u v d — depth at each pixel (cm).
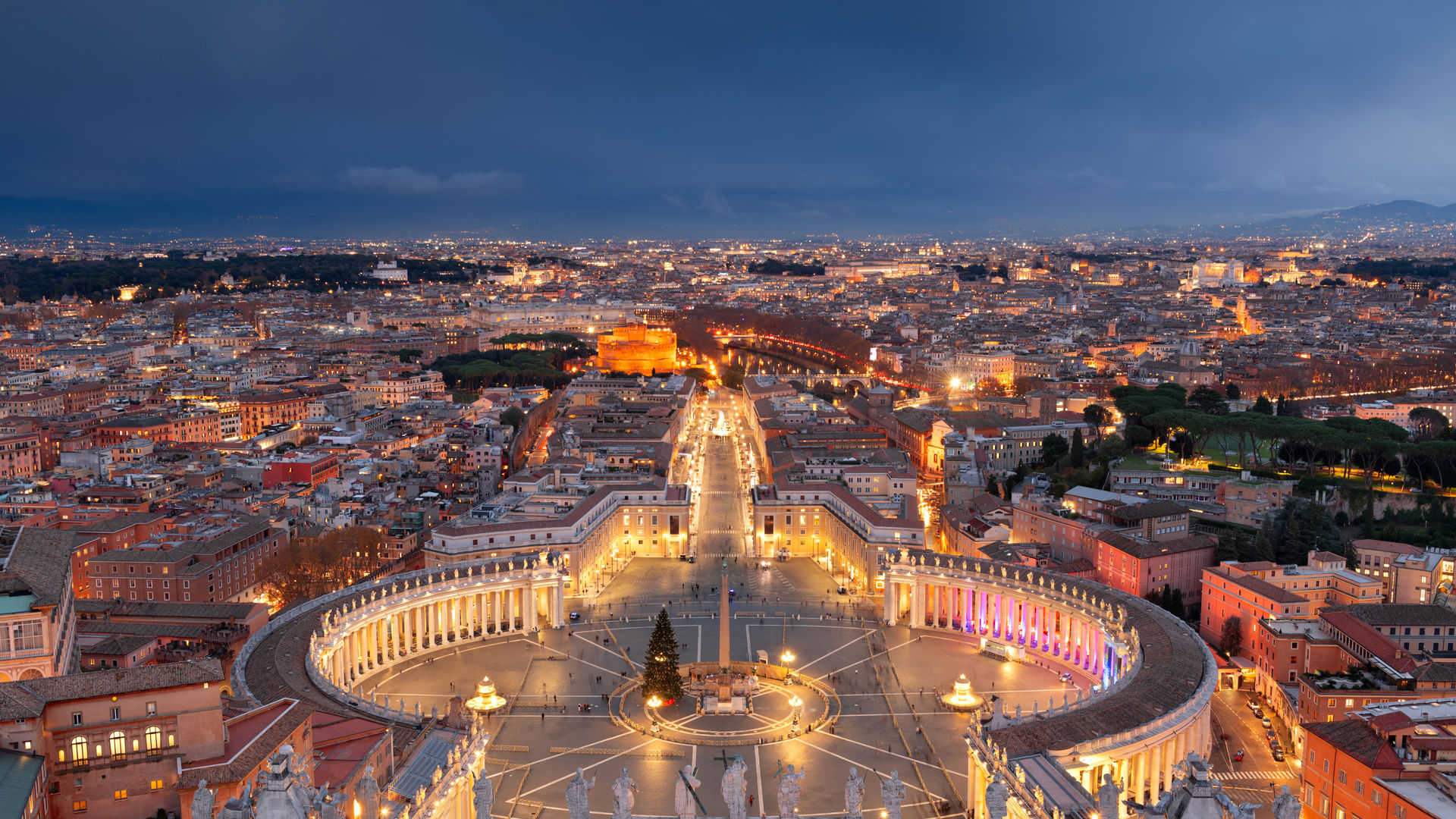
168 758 16088
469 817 18688
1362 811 19150
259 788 11612
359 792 14438
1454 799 18025
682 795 14250
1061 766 18512
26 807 14112
